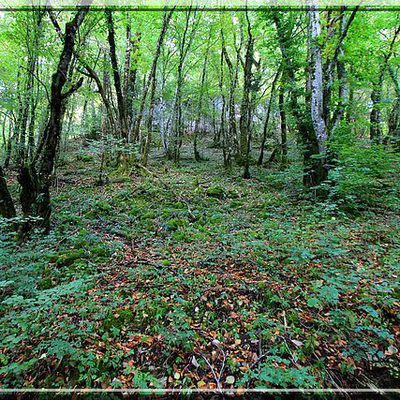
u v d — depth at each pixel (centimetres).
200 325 346
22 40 862
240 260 491
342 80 942
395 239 529
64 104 1068
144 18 1305
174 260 511
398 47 1464
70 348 276
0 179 576
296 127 962
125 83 1376
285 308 364
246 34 1496
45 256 491
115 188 1056
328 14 888
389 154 763
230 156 1385
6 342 296
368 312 331
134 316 356
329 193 815
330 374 274
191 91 1788
